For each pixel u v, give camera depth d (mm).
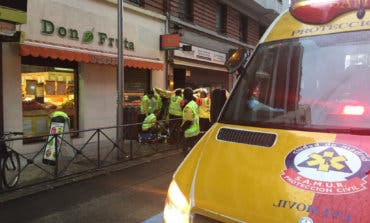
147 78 14852
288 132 2963
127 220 5582
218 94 3914
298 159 2604
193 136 9758
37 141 10148
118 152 9531
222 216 2416
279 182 2459
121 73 9797
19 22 8281
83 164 8852
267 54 3842
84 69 11758
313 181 2400
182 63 16438
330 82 3385
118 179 7883
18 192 6852
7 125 9406
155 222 5496
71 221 5539
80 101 11828
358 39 3420
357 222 2107
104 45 12234
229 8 20703
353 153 2564
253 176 2570
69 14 10914
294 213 2248
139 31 13859
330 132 2906
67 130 8555
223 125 3334
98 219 5621
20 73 9734
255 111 3463
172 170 8703
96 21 11906
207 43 18500
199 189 2652
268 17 24703
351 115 3057
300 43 3695
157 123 11039
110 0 12352
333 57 3477
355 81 3299
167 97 13328
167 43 14859
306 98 3369
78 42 11242
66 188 7203
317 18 3732
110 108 12789
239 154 2811
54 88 11078
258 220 2307
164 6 15375
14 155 7047
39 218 5656
